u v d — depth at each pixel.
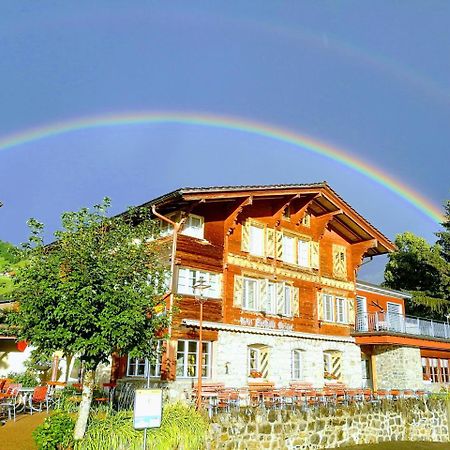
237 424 13.93
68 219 11.86
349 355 25.06
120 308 11.23
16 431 11.93
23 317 10.95
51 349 10.95
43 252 11.56
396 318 26.23
